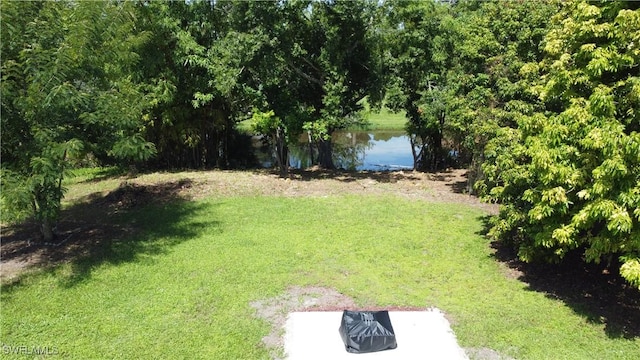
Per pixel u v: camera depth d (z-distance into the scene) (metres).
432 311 6.40
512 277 7.58
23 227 10.16
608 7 6.21
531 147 6.57
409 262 8.11
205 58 13.80
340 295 6.91
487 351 5.60
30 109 7.30
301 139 25.67
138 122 8.88
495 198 8.16
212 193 12.48
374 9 13.04
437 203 11.62
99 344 5.76
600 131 5.71
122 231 9.70
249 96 13.96
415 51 14.19
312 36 14.01
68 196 12.59
